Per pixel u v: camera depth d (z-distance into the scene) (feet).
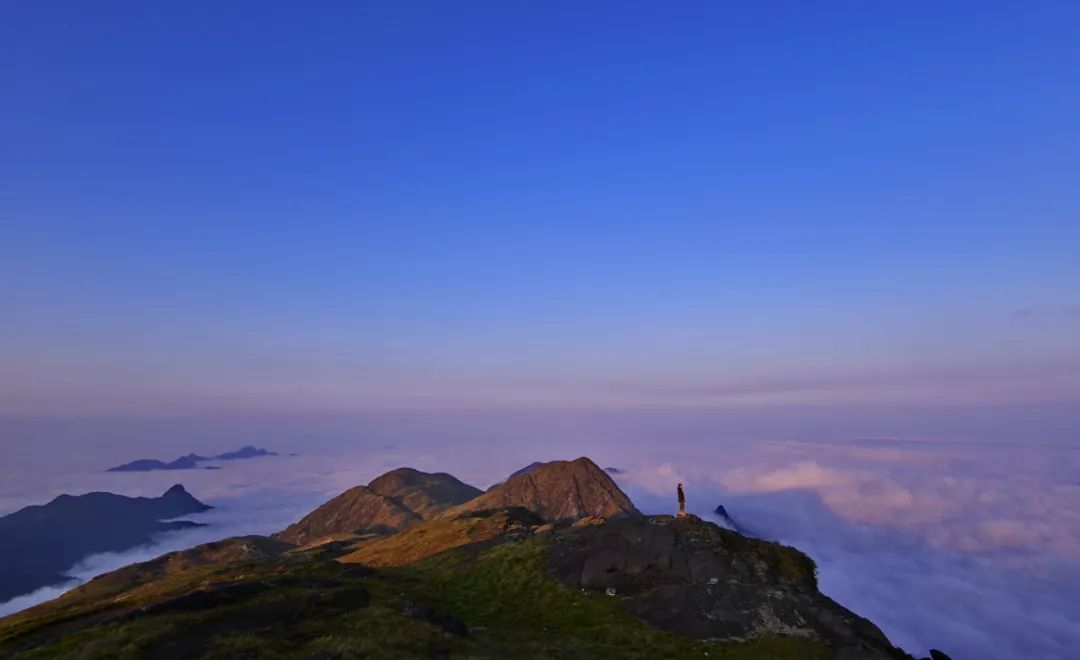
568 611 151.02
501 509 300.61
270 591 137.80
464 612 155.02
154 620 110.63
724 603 143.43
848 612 144.87
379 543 309.22
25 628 121.70
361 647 97.86
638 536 179.73
